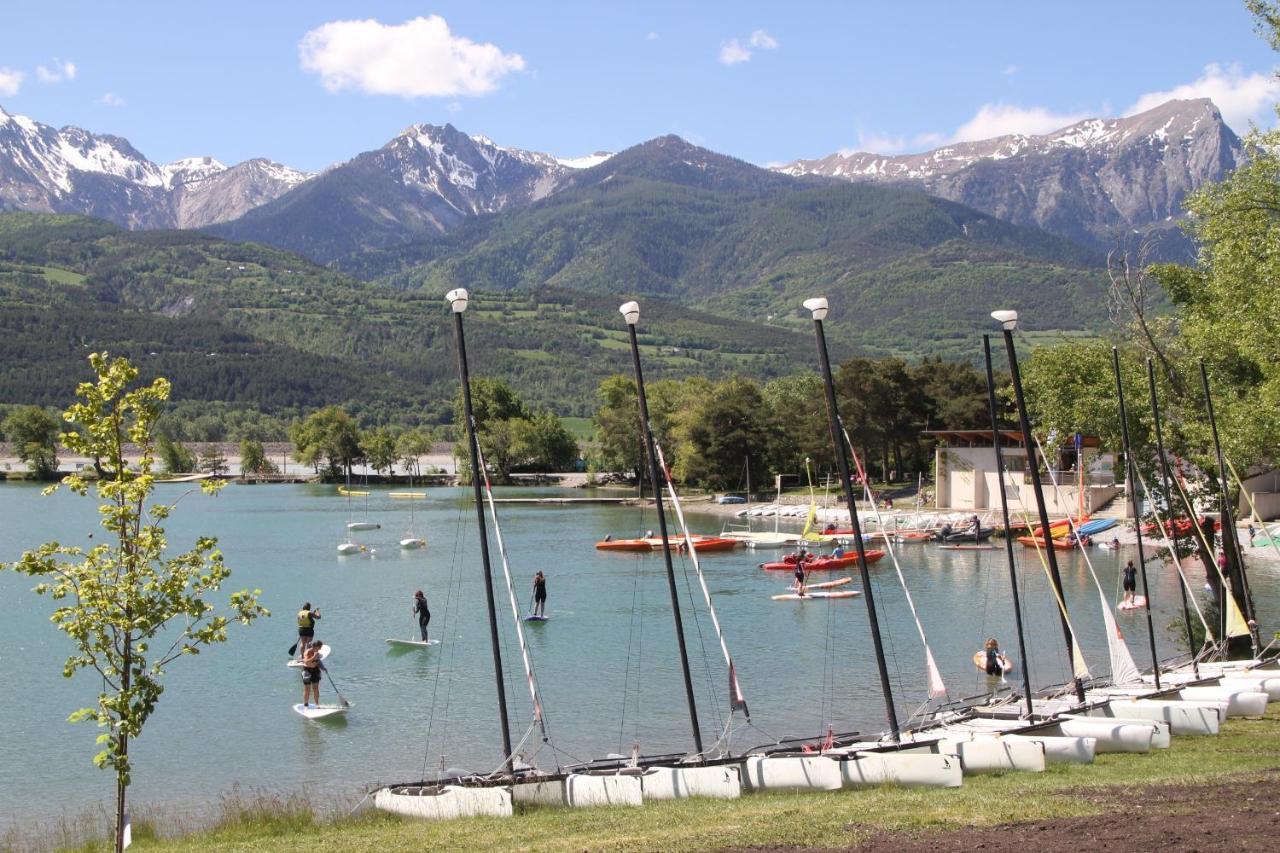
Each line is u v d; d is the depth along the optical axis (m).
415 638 58.22
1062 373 52.56
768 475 154.50
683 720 41.31
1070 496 106.69
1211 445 45.78
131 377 22.41
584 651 54.38
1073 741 29.23
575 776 28.20
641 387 31.91
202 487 22.69
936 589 73.44
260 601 71.56
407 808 28.08
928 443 141.12
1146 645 53.53
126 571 21.81
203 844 26.03
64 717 42.84
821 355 29.42
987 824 21.02
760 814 23.88
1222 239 45.66
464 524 125.62
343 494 180.00
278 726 41.38
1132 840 18.86
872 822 21.89
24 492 181.62
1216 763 27.77
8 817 31.81
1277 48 42.50
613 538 108.38
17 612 65.81
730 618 63.38
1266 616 58.34
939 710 37.41
